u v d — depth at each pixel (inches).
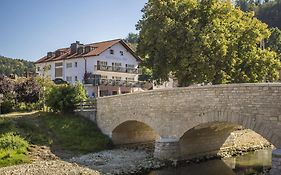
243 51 1270.9
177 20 1243.2
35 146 1036.5
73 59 2128.4
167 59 1236.5
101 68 2023.9
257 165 929.5
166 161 925.8
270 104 720.3
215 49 1173.7
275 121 710.5
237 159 1021.2
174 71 1243.2
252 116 751.7
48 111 1382.9
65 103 1317.7
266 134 725.3
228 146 1111.0
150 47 1278.3
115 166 906.7
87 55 2031.3
